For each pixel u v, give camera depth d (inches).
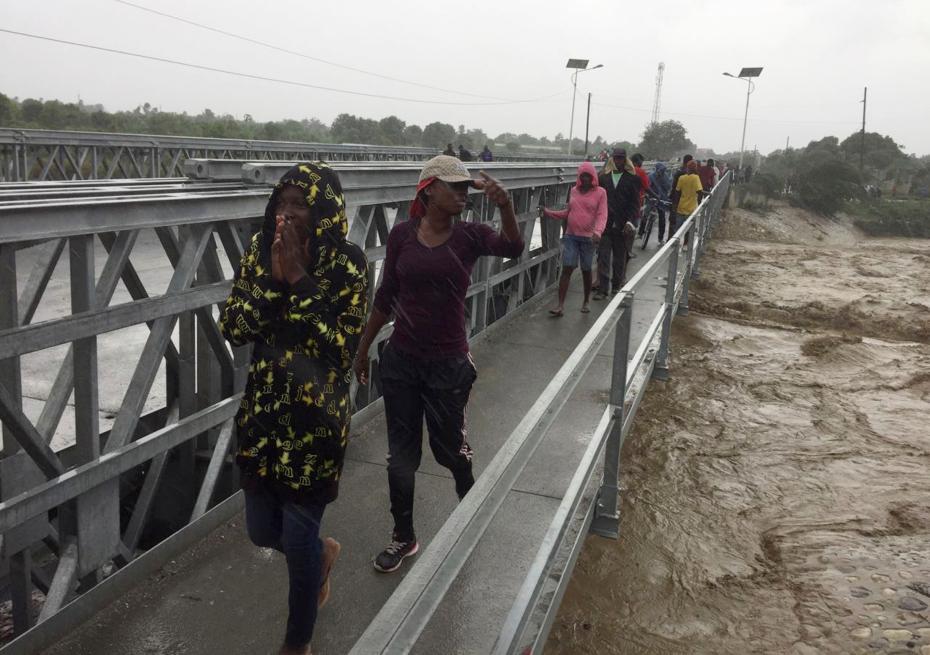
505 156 1392.7
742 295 490.9
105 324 105.5
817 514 175.6
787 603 136.9
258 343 91.6
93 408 107.5
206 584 121.3
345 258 90.8
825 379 294.8
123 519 157.0
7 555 109.2
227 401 137.4
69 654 102.7
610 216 345.7
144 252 460.4
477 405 208.7
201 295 126.3
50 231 93.4
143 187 128.7
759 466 203.5
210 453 154.9
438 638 108.8
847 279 582.6
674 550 154.8
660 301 374.6
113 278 108.7
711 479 193.0
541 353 262.1
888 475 199.8
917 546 159.5
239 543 133.9
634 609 133.0
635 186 341.4
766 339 356.2
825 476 197.9
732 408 251.9
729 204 1397.6
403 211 195.6
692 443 217.2
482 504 60.9
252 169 141.7
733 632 127.3
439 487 159.8
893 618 131.4
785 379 291.7
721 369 298.4
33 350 94.3
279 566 127.6
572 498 100.9
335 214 89.9
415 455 128.2
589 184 305.7
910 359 331.0
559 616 129.0
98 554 113.1
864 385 287.7
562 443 184.9
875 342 368.5
